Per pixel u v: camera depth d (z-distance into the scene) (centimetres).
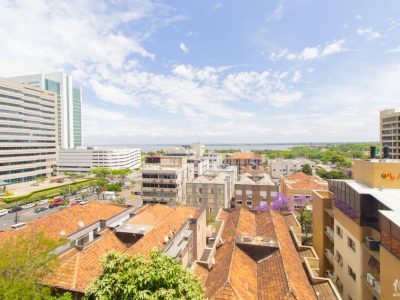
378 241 1939
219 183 6525
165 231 2988
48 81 17688
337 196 2619
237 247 2992
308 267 2611
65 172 16025
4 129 10631
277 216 4284
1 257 1752
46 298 1656
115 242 2756
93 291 1255
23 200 7906
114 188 9906
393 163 2158
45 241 2045
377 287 1872
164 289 1197
